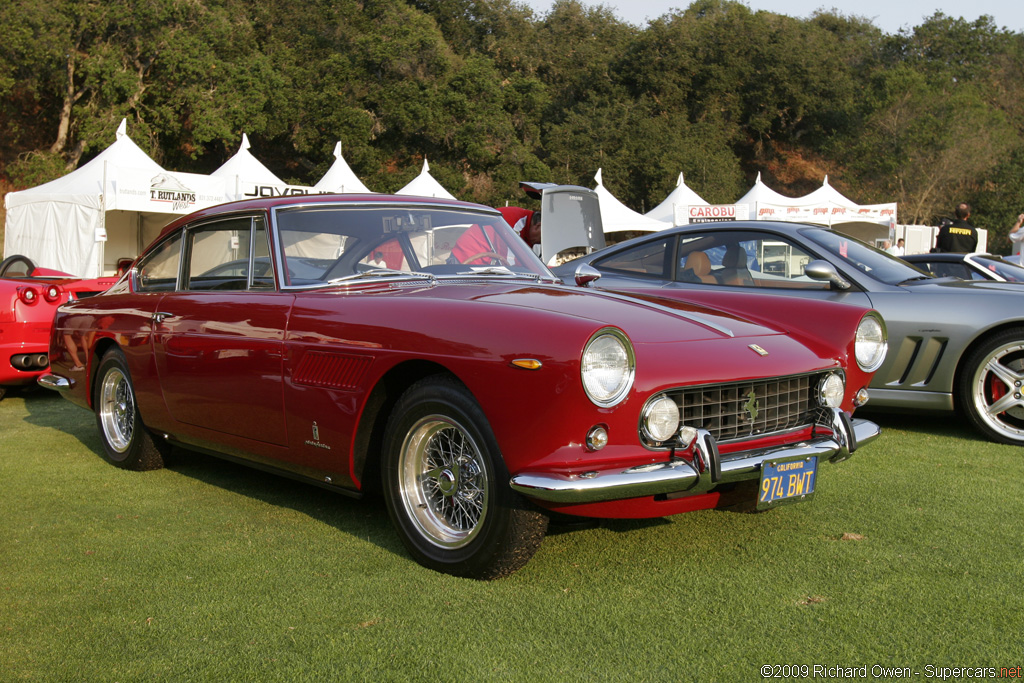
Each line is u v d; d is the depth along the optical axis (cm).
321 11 4409
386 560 265
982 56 5953
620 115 4747
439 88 4044
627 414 228
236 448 323
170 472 389
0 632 214
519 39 5144
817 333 299
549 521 269
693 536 287
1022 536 283
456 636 210
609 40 5500
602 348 223
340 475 279
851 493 339
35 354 573
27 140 3528
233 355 310
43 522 308
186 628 216
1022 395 426
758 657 198
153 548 278
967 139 4522
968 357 443
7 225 1531
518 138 4412
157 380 354
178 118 3522
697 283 488
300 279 306
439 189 1997
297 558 267
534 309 241
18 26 3084
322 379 276
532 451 227
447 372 252
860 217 2052
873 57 6022
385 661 197
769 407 265
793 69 5388
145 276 386
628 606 227
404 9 4459
